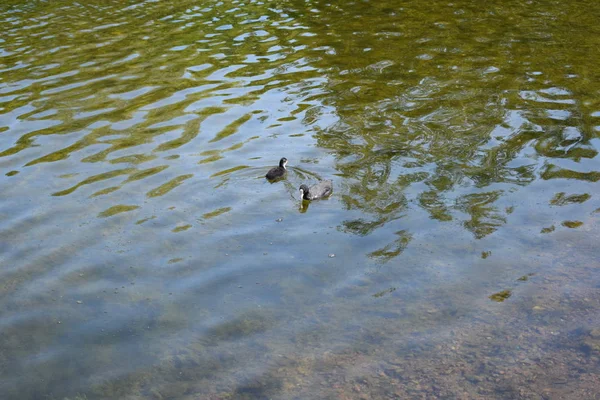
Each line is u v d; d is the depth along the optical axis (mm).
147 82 24328
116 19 32375
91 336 12062
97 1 36031
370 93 23031
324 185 16594
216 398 10547
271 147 19234
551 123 20438
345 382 10742
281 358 11375
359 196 16531
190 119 21234
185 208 16109
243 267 13930
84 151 19188
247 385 10789
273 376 10977
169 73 25203
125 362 11430
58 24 31672
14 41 29109
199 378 11008
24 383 11000
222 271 13812
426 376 10773
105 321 12445
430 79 24109
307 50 27391
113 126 20828
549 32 28875
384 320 12219
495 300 12609
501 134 19812
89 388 10867
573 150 18656
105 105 22406
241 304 12812
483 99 22328
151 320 12445
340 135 19922
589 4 32938
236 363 11312
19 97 23078
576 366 10797
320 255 14258
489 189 16688
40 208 16219
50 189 17125
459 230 14969
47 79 24688
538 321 11938
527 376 10633
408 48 27297
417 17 31453
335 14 32438
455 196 16422
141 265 14047
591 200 15977
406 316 12297
